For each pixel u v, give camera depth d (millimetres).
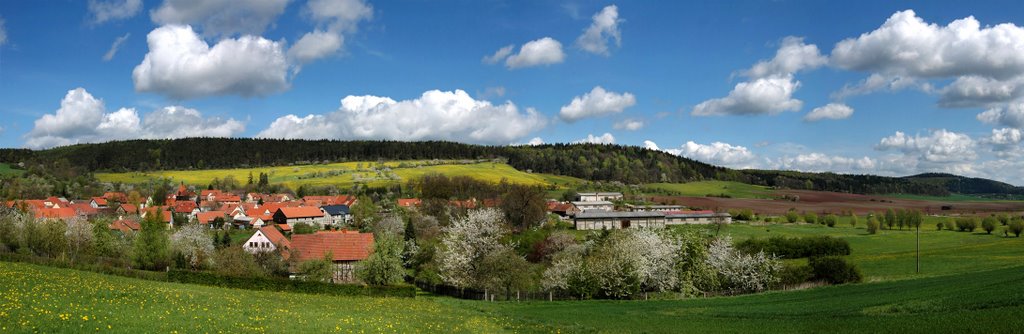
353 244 89375
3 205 132375
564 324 46781
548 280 78000
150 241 78875
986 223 149000
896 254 105938
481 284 77000
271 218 176500
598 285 72562
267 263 80500
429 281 88125
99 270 63656
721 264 79250
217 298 44344
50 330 27016
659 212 176500
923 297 51531
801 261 105750
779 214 183625
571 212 180875
